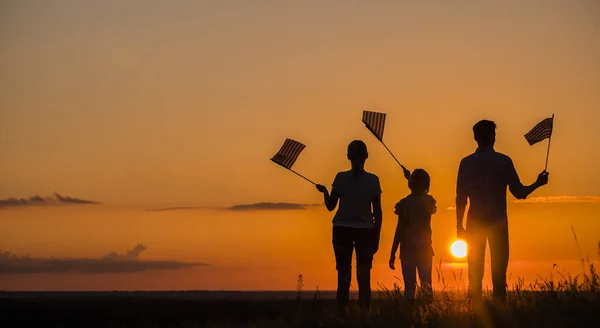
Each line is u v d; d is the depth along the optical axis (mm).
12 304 36031
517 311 10906
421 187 14766
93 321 24953
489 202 12812
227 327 15109
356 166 13633
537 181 13156
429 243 14625
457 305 11680
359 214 13477
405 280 14602
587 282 12000
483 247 12891
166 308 29281
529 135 13867
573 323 10258
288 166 14578
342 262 13414
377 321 11477
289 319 13039
